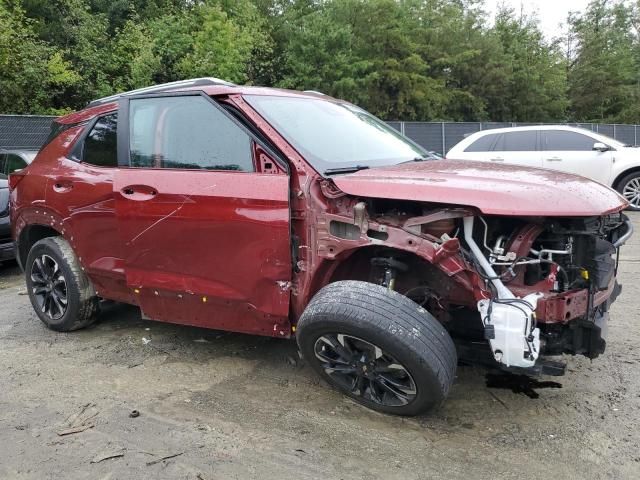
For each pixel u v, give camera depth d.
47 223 4.52
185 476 2.66
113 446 2.93
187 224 3.51
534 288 2.88
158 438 3.00
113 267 4.09
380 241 2.96
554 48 41.44
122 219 3.81
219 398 3.46
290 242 3.19
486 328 2.79
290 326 3.40
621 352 4.05
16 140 14.42
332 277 3.29
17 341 4.54
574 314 2.84
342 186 3.06
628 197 10.95
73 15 20.45
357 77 26.92
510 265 2.87
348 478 2.63
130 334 4.62
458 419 3.16
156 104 3.84
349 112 4.32
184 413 3.27
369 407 3.22
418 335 2.80
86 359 4.12
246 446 2.91
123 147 3.95
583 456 2.78
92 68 20.02
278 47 27.17
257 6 27.59
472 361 3.20
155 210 3.64
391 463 2.75
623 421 3.10
